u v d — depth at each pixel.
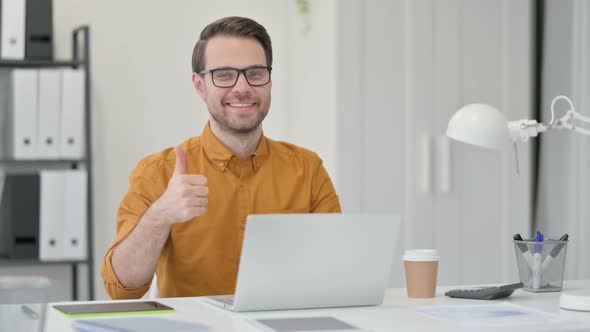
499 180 3.83
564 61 3.72
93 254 3.73
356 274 1.74
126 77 3.85
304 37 3.88
